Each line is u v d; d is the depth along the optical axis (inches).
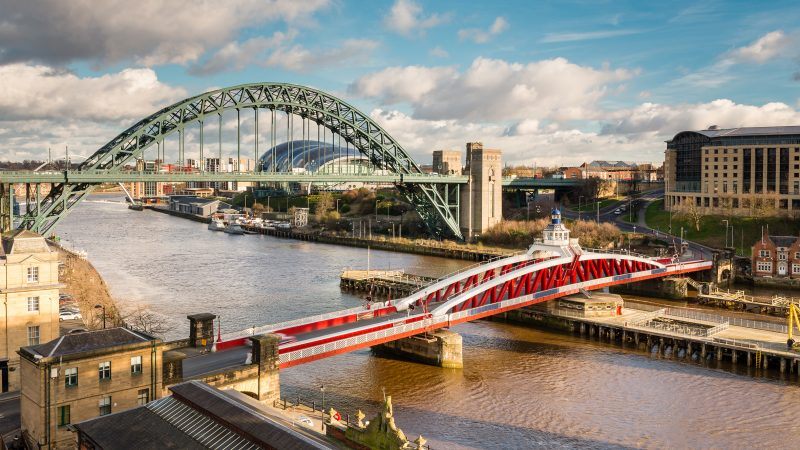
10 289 2930.6
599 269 5231.3
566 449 2593.5
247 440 1766.7
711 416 2950.3
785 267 6240.2
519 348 4030.5
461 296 3833.7
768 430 2805.1
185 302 5098.4
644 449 2610.7
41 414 2140.7
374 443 2135.8
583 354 3912.4
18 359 2952.8
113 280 6003.9
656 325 4377.5
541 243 4773.6
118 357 2284.7
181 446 1801.2
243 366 2593.5
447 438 2669.8
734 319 4569.4
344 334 3225.9
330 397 3100.4
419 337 3681.1
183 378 2445.9
